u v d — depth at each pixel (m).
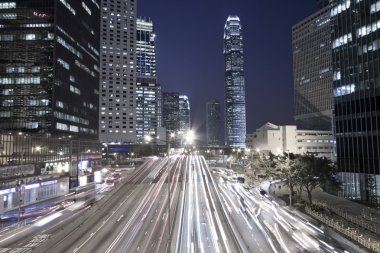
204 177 111.56
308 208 64.56
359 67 83.19
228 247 42.00
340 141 89.56
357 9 85.12
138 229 52.00
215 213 63.41
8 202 77.31
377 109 76.31
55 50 139.12
